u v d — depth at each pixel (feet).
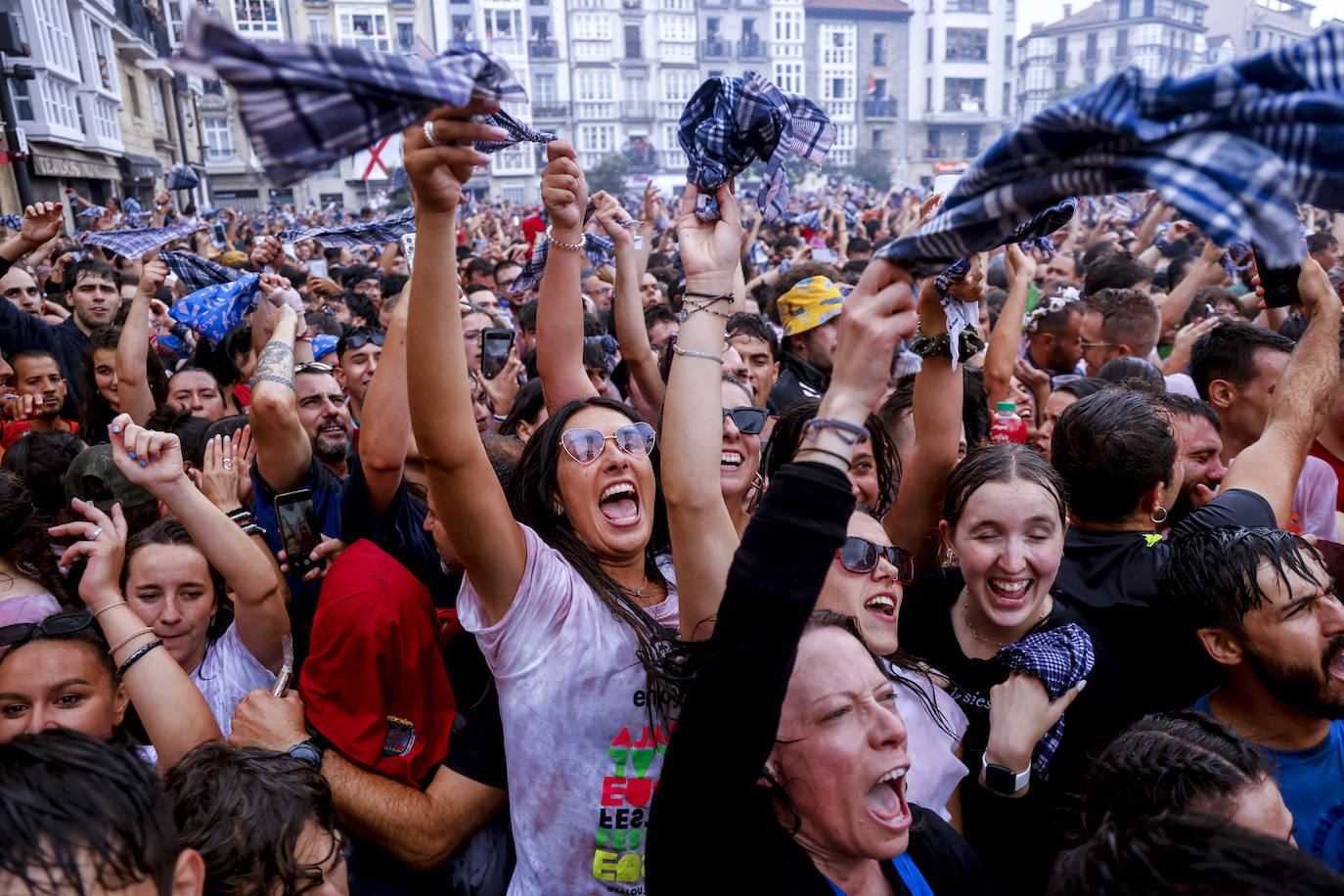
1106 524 7.87
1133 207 53.42
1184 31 204.23
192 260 13.67
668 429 5.28
